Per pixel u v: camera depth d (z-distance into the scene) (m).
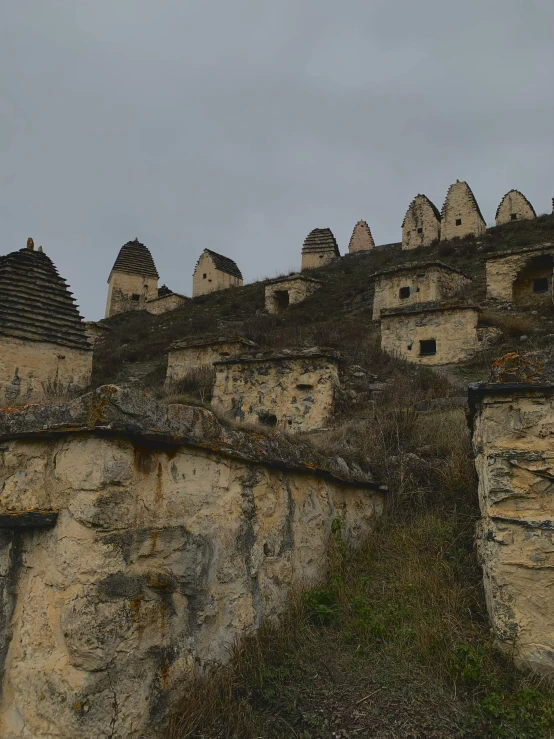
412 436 8.07
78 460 3.88
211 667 4.29
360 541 6.43
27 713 3.72
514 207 40.34
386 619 4.98
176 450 4.34
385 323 19.52
